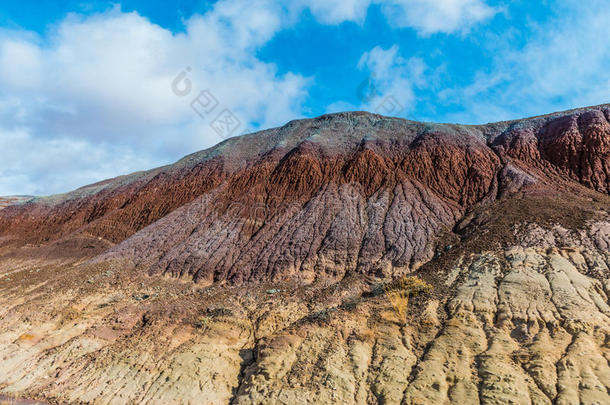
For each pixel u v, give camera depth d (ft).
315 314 70.59
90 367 67.15
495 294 64.44
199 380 59.88
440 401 48.39
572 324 54.34
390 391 51.72
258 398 54.29
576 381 45.93
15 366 70.18
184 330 74.08
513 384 47.32
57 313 87.15
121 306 90.22
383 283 81.30
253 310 79.41
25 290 106.63
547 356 50.21
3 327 82.74
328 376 55.36
